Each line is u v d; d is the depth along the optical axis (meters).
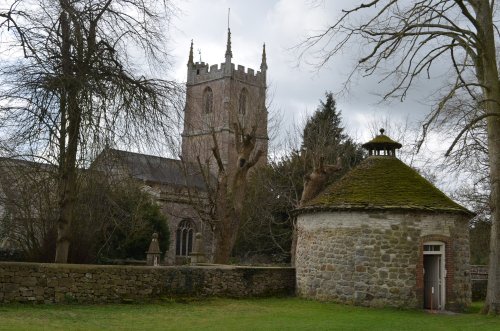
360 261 21.05
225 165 72.25
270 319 16.44
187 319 15.96
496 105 18.38
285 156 48.03
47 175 18.27
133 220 29.05
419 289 20.56
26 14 15.97
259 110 42.91
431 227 21.00
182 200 52.56
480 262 45.41
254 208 45.78
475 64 19.27
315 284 22.34
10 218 22.73
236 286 22.30
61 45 16.30
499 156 18.34
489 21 18.53
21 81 15.57
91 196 20.42
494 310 18.14
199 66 87.06
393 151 24.94
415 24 17.97
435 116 17.14
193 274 20.89
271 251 49.62
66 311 15.88
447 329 14.73
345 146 47.09
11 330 12.03
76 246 22.97
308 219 23.28
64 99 15.71
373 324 15.62
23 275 16.53
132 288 18.92
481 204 36.53
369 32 18.08
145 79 17.44
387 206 20.89
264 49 87.69
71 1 16.64
